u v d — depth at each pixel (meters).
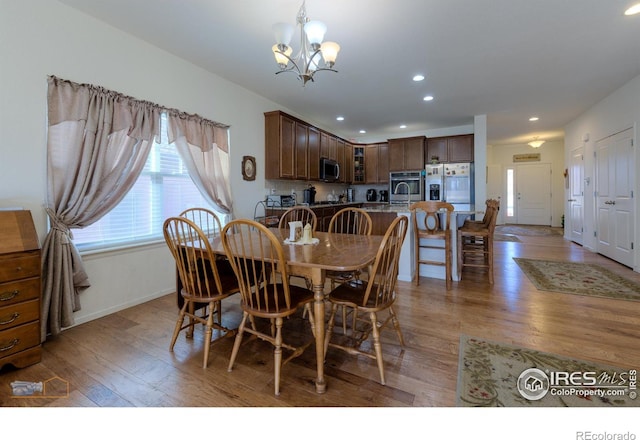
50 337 2.18
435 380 1.63
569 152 6.10
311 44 1.96
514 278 3.51
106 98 2.48
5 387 1.61
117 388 1.60
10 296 1.73
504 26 2.57
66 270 2.24
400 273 3.49
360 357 1.89
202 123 3.37
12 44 2.04
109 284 2.64
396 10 2.34
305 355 1.93
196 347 2.04
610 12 2.38
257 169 4.31
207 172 3.46
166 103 3.03
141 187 2.94
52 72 2.23
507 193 9.01
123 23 2.54
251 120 4.18
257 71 3.51
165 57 3.02
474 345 1.99
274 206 4.38
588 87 4.06
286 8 2.32
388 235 1.57
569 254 4.78
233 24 2.55
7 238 1.75
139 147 2.73
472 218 5.35
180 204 3.32
